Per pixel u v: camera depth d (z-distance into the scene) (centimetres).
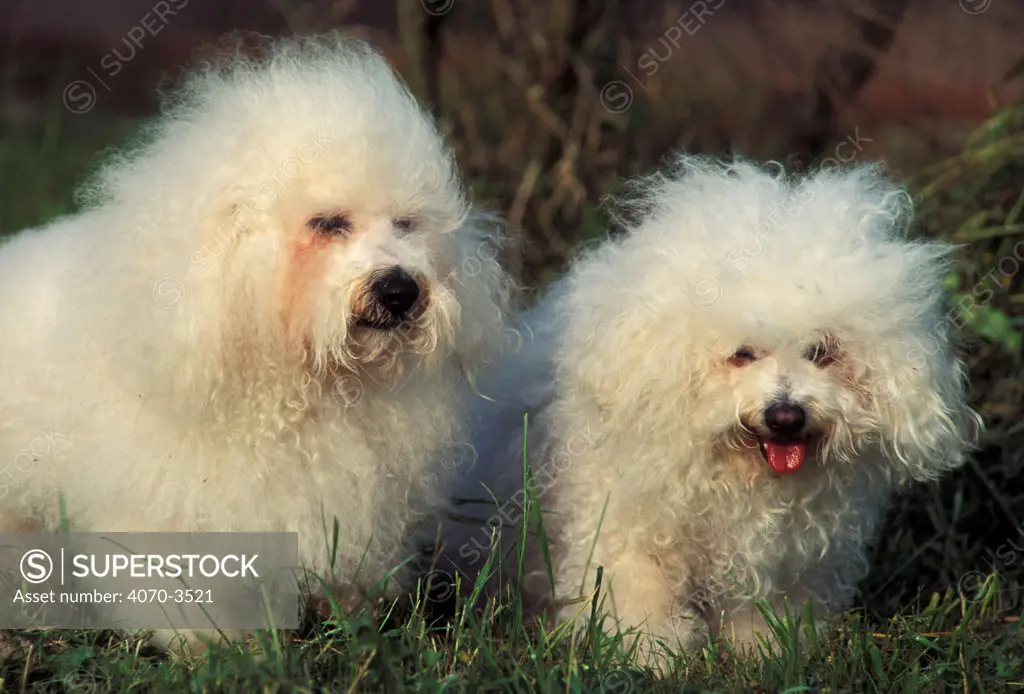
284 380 598
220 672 524
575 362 675
